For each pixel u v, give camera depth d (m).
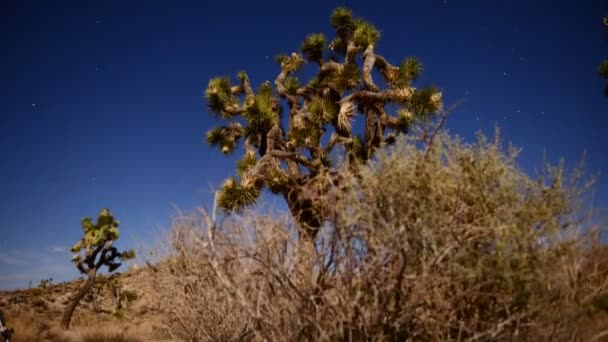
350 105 8.14
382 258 3.31
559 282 3.26
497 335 3.22
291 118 9.22
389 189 3.35
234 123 10.28
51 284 32.50
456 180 3.43
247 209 4.23
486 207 3.38
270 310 3.78
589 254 3.37
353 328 3.31
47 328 14.12
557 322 3.27
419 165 3.44
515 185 3.41
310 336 3.56
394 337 3.28
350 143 7.78
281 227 3.96
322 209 3.78
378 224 3.39
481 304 3.29
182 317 6.34
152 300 6.99
